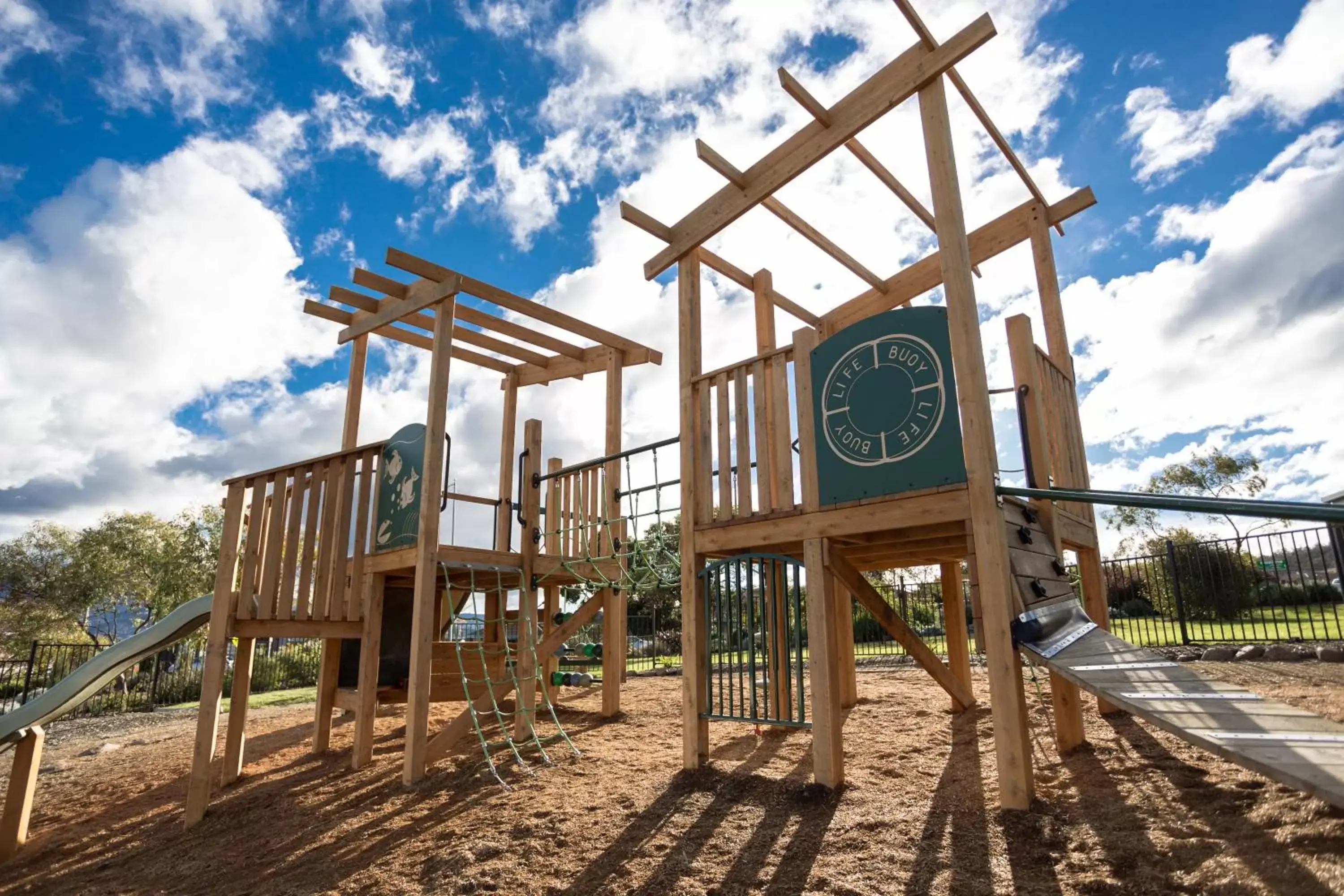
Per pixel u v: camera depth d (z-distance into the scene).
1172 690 3.26
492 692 6.96
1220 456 22.92
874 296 7.93
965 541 5.08
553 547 8.21
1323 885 2.43
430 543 6.54
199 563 22.03
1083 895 2.86
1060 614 4.48
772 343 7.04
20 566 23.08
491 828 4.62
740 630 5.40
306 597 6.81
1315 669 6.62
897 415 4.61
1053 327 6.15
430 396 6.85
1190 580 10.88
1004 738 3.85
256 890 4.20
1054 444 5.43
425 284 7.32
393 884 3.98
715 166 5.59
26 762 5.77
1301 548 8.95
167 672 16.66
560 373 9.47
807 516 5.02
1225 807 3.35
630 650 18.84
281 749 8.09
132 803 6.61
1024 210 6.47
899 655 11.73
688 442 6.00
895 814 4.01
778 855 3.70
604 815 4.59
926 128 4.65
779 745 5.96
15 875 5.16
